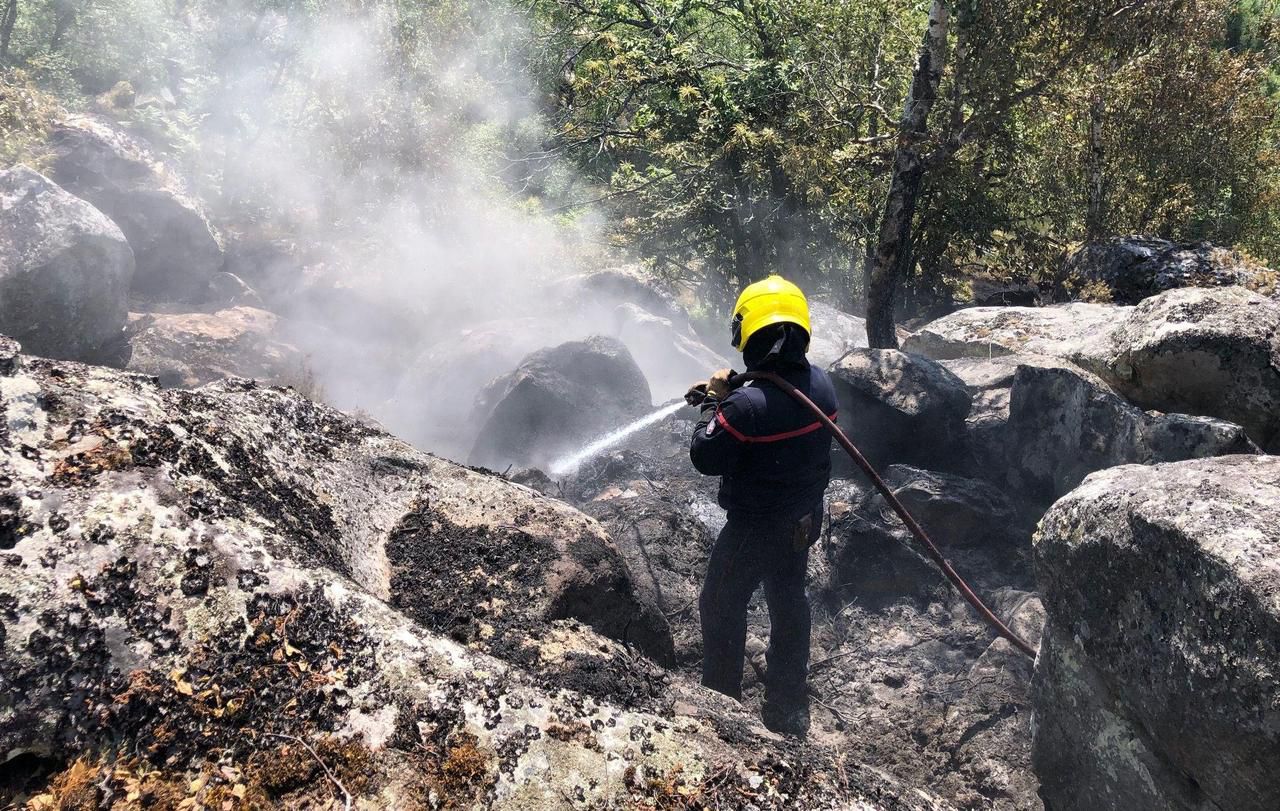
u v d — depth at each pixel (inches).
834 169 564.1
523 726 75.0
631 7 721.0
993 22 354.3
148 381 90.2
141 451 78.1
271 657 71.8
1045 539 109.3
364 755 69.8
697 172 674.8
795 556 133.3
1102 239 552.1
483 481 114.2
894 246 374.0
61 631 65.9
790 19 594.9
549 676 87.7
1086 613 102.3
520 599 98.8
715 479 208.5
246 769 67.1
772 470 125.2
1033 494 200.2
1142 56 579.5
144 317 358.0
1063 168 666.2
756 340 127.3
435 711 73.4
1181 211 657.0
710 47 739.4
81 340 296.5
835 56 565.0
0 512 68.7
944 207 624.4
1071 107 568.4
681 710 88.9
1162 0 366.3
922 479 190.5
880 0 530.6
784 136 623.2
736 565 132.0
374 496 105.3
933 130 382.3
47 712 63.9
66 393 80.1
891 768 136.0
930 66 358.6
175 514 74.5
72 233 285.7
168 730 66.5
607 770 75.0
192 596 71.4
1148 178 668.7
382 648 75.7
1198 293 172.2
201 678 68.8
